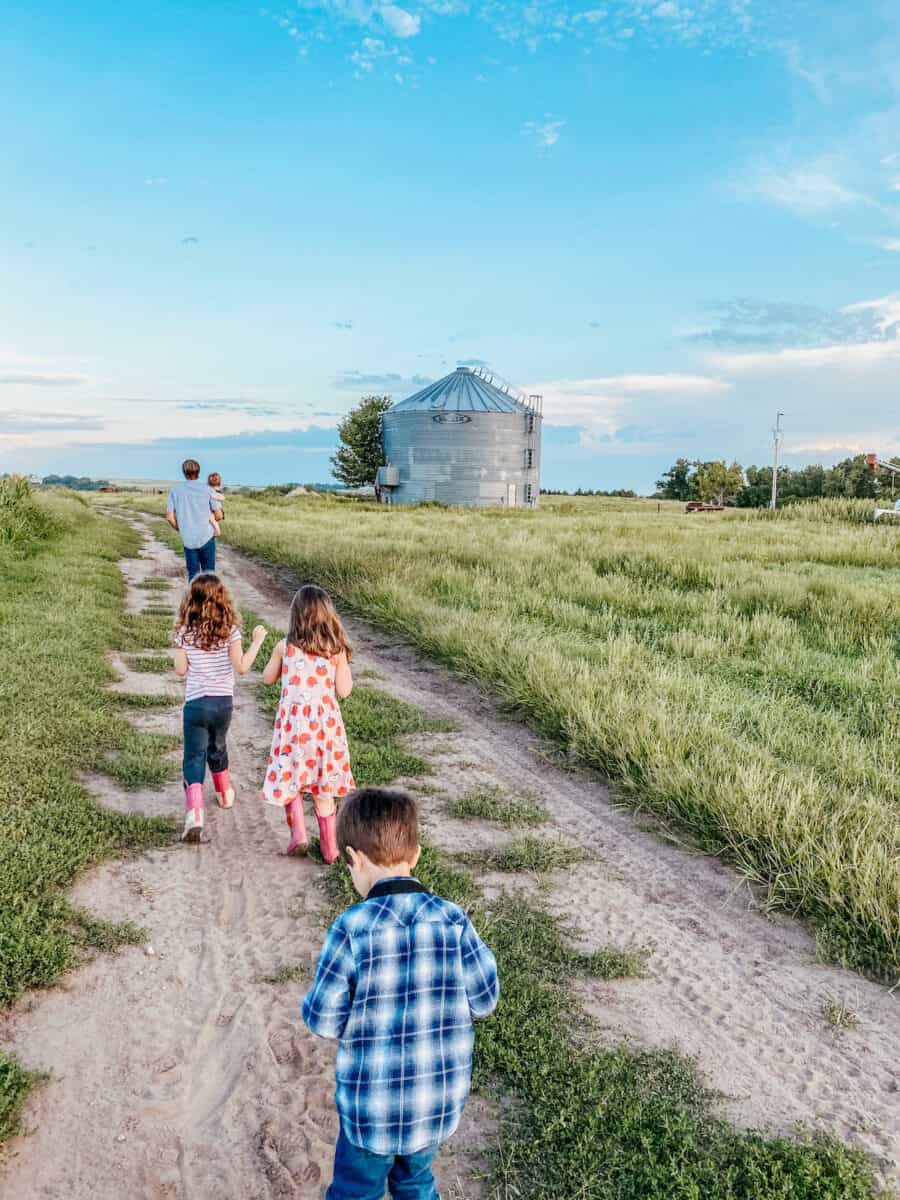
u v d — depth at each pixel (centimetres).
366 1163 219
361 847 236
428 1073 214
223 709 555
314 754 511
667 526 3225
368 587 1432
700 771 622
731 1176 294
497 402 7150
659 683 851
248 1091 336
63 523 2356
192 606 546
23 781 590
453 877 504
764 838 546
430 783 663
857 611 1225
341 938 221
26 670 867
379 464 8188
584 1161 301
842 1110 332
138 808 593
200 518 1340
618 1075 344
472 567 1736
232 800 610
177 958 421
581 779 682
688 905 491
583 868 532
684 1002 399
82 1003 383
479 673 962
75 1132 312
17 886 455
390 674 1006
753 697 857
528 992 394
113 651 1052
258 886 495
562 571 1658
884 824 544
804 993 409
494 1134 317
